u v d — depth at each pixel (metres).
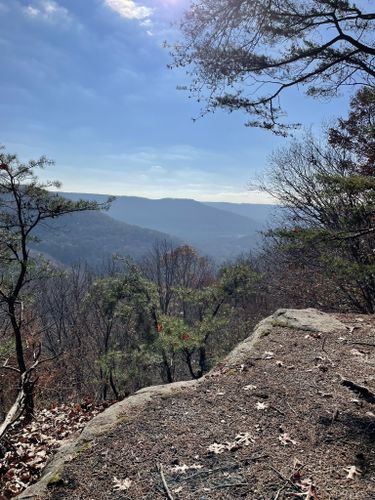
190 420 3.87
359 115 10.22
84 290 28.08
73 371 21.41
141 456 3.37
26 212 9.86
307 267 12.46
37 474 5.30
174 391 4.63
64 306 27.78
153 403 4.33
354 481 2.79
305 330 6.40
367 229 4.12
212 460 3.18
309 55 5.10
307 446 3.28
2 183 9.32
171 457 3.30
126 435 3.72
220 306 18.02
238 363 5.32
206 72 5.38
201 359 16.80
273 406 4.00
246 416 3.86
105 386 17.78
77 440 3.86
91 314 26.30
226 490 2.80
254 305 21.05
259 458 3.14
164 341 13.93
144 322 16.47
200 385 4.76
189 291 17.92
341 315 7.33
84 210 10.43
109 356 14.47
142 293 16.41
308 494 2.64
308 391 4.29
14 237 10.23
